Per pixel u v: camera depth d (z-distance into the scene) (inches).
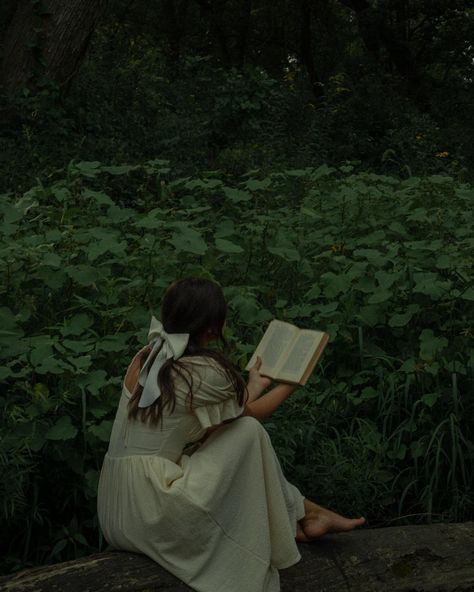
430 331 176.6
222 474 107.5
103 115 407.5
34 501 137.8
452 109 688.4
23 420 135.1
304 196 271.4
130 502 109.0
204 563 106.3
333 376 186.2
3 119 379.6
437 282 183.2
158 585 106.0
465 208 256.1
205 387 108.1
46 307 177.0
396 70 746.2
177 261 191.5
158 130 416.2
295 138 462.0
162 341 112.2
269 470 112.7
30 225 212.8
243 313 181.0
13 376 140.6
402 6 748.6
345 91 560.7
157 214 209.0
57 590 104.0
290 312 188.4
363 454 157.6
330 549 120.4
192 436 110.5
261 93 462.3
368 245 220.5
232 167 386.0
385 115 521.3
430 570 119.5
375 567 118.3
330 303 186.4
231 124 457.7
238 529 109.0
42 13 403.2
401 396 173.3
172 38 816.3
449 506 161.6
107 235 185.2
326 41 903.1
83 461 141.2
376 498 160.2
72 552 141.0
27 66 402.0
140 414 110.1
